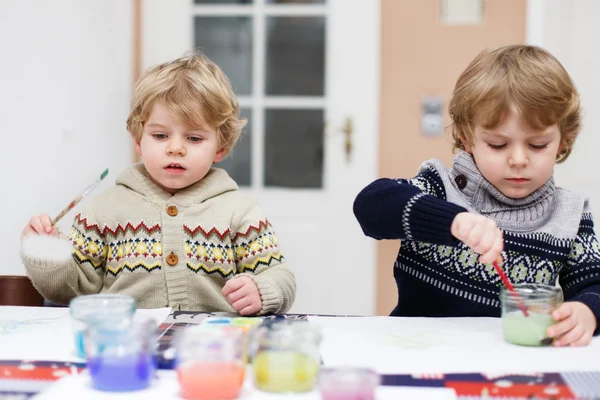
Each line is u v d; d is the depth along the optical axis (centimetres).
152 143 138
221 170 151
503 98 117
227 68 298
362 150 294
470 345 99
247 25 297
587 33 276
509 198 131
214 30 298
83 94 266
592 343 101
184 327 106
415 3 294
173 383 82
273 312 123
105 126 276
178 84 136
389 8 295
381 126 296
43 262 130
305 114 296
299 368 80
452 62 294
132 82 289
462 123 129
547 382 82
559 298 102
